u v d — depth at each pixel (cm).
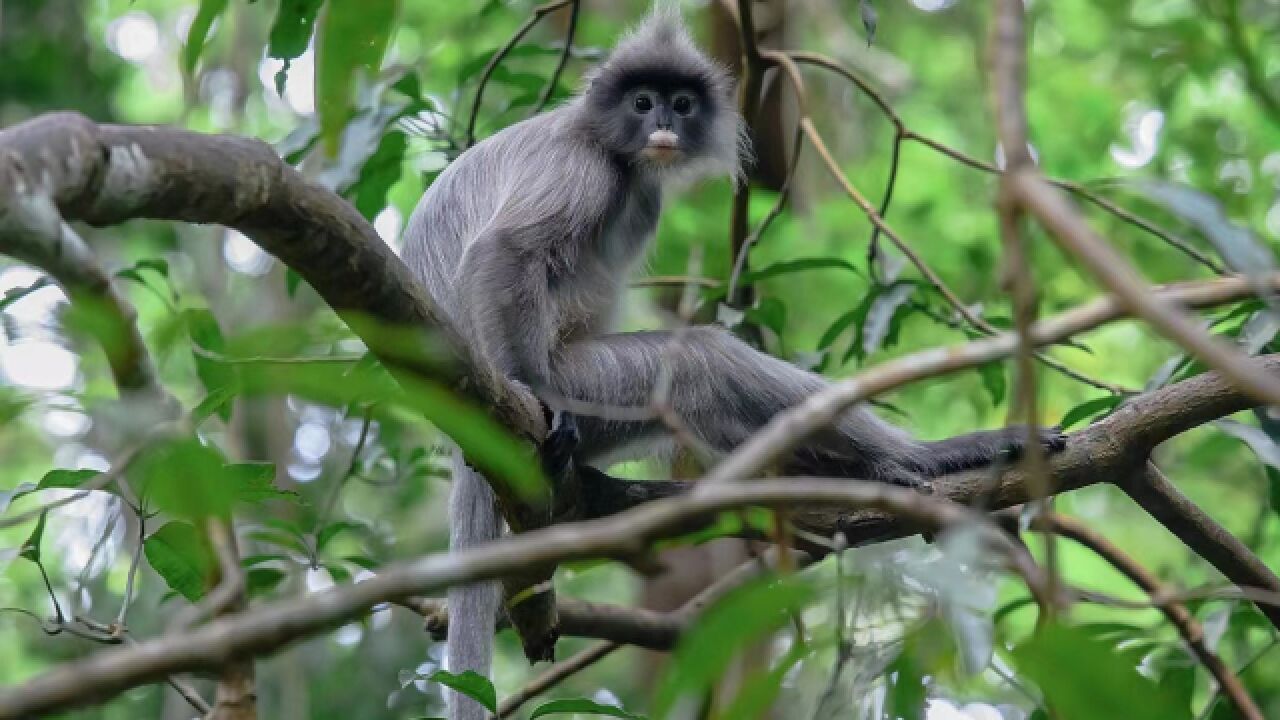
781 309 816
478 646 632
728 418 723
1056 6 1369
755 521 388
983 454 664
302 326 268
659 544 409
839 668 344
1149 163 1187
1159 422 605
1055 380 1159
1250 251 286
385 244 415
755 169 1052
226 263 1478
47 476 477
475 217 769
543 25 1262
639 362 723
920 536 616
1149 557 1182
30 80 1373
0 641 1218
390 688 1133
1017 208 239
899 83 1393
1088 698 276
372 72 342
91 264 296
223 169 362
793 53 825
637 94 809
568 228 750
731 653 275
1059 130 1316
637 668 1201
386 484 791
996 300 1029
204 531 318
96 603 1078
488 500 687
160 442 300
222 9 380
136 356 300
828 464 685
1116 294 218
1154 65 1127
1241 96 1195
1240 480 1070
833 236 1255
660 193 840
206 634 219
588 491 627
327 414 1030
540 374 692
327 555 831
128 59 1579
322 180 742
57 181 312
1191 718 329
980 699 480
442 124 928
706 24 1166
